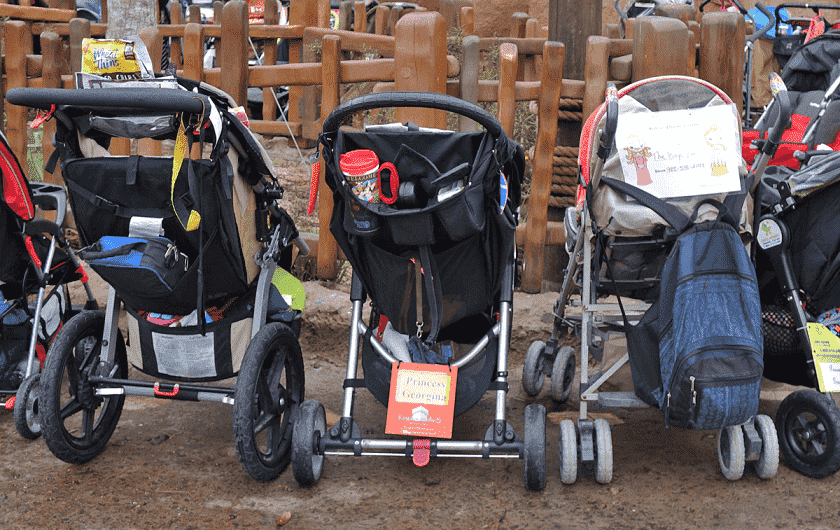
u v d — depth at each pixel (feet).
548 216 17.76
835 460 10.89
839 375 10.94
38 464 12.07
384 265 10.80
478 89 16.55
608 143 10.08
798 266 11.44
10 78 20.27
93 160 10.84
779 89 10.09
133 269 10.58
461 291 11.07
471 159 10.12
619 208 10.65
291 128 20.59
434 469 12.10
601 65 15.79
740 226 11.01
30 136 23.32
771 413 13.88
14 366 13.34
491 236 10.78
